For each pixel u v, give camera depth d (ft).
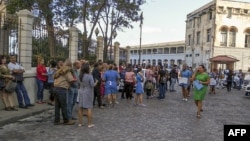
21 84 39.52
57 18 72.69
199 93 40.19
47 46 51.65
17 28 42.22
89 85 31.94
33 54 48.37
